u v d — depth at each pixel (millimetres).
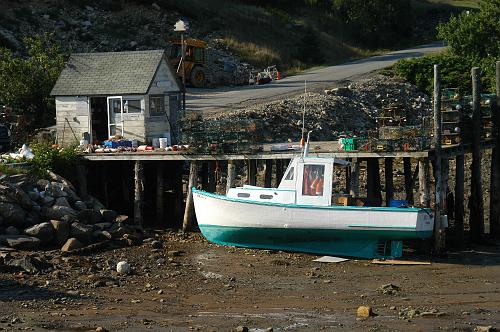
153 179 36625
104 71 37250
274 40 76625
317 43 76062
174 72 37625
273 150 32562
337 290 24719
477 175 32594
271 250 30250
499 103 33844
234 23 76688
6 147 38281
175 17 73312
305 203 29484
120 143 35344
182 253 29594
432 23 94250
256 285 25219
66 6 69375
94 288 24359
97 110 37625
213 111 47656
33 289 23984
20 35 62625
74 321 20875
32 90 43781
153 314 21734
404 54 76812
